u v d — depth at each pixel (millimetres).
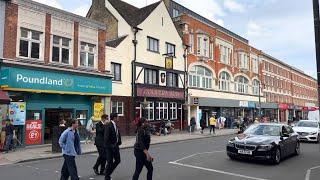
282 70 66625
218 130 35906
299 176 10852
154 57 30766
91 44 23859
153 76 30828
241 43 48781
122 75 27422
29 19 19812
